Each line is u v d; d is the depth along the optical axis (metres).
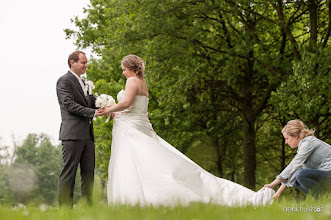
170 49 15.44
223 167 21.28
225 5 14.07
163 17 14.85
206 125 18.61
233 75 15.55
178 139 16.94
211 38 15.97
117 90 18.20
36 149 57.97
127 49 15.77
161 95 16.64
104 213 2.26
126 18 15.88
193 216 2.27
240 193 4.96
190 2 14.81
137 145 5.19
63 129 5.47
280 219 2.18
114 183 5.11
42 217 2.34
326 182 5.57
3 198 2.90
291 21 15.45
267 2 14.21
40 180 56.56
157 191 4.83
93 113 5.43
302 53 13.21
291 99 12.80
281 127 20.12
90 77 20.69
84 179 5.55
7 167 52.81
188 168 5.04
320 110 12.65
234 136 19.58
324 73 12.46
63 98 5.50
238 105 17.97
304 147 5.70
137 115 5.47
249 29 15.09
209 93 17.08
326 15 15.85
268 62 14.31
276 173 22.06
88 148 5.60
